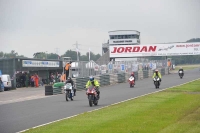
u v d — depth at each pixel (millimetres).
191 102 23656
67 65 46469
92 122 16359
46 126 15711
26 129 15469
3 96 38656
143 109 20594
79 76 42406
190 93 31312
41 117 19234
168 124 15352
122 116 18000
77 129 14680
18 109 23719
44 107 24266
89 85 24438
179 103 23266
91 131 14070
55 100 29719
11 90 50500
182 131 13586
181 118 16938
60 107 23844
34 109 23281
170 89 35812
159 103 23562
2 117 19734
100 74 48781
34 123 17188
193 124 15133
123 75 55031
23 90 48625
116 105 23172
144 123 15609
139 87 41500
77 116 18500
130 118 17219
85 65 44219
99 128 14695
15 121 18047
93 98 23766
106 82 48156
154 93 31625
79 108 22844
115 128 14578
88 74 45031
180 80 52812
